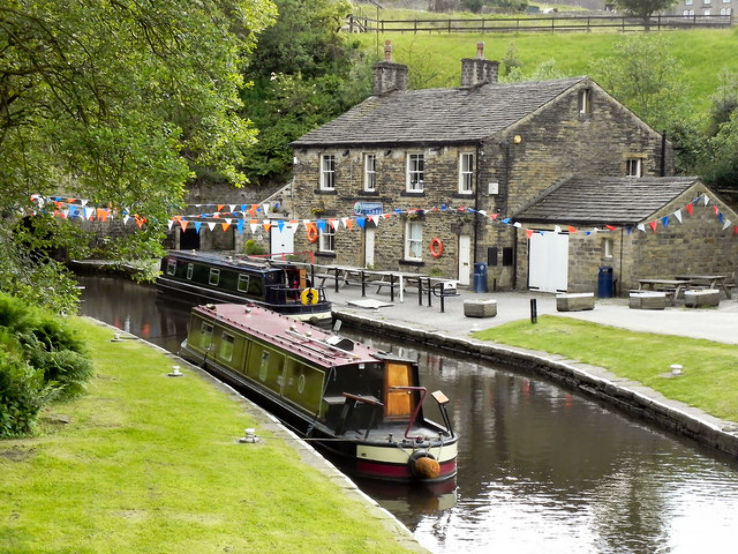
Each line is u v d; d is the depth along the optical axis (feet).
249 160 172.86
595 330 83.66
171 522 35.65
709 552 41.86
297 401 58.08
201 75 56.70
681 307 97.71
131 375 62.18
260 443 47.39
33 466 40.57
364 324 99.04
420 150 124.88
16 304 55.67
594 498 48.62
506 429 61.52
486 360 82.94
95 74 52.29
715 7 265.34
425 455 50.31
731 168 136.77
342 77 191.01
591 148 125.29
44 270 54.90
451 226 121.19
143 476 40.57
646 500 48.26
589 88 124.06
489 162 116.88
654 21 233.14
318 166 139.33
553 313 94.73
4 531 33.76
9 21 51.24
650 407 62.49
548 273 116.06
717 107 160.45
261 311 76.13
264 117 183.21
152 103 54.90
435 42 229.66
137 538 33.99
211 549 33.55
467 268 120.67
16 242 55.72
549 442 58.54
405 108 137.39
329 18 198.39
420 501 48.62
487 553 41.83
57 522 34.91
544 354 78.48
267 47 191.01
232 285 109.50
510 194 118.93
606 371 71.56
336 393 55.36
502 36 234.79
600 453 56.18
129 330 98.53
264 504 38.42
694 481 50.98
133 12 53.52
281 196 149.89
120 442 45.19
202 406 54.24
